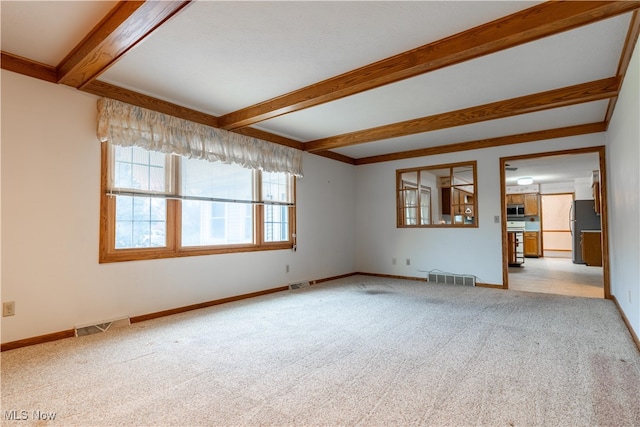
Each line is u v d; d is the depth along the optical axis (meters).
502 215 5.18
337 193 6.28
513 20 2.22
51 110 2.90
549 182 9.65
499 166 5.21
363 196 6.65
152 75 3.06
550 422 1.67
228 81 3.19
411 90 3.40
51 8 2.11
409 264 6.06
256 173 4.74
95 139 3.16
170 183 3.74
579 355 2.51
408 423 1.67
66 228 2.97
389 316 3.61
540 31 2.18
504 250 5.16
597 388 2.00
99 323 3.13
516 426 1.64
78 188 3.05
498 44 2.33
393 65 2.75
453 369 2.29
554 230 10.86
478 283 5.36
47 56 2.72
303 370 2.28
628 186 2.93
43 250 2.84
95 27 2.32
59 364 2.37
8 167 2.68
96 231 3.16
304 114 4.14
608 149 4.32
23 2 2.05
